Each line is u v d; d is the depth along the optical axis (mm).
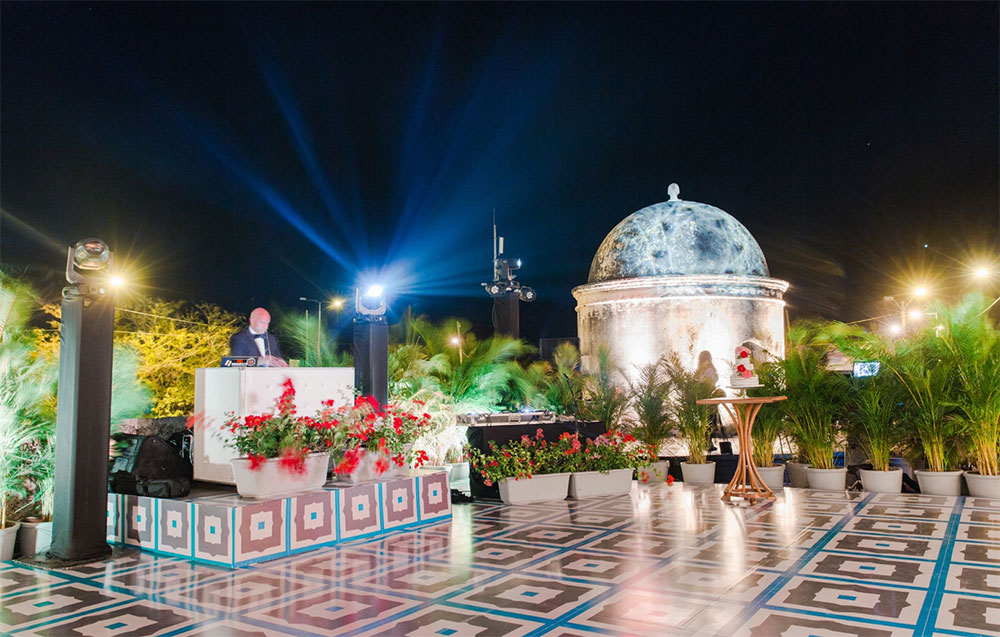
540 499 9109
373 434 7195
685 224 15594
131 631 4359
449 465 10852
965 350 9039
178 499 6348
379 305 8695
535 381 13570
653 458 11016
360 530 6793
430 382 12086
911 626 4156
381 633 4211
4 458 6504
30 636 4320
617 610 4547
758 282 15164
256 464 6168
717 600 4719
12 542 6270
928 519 7414
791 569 5488
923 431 9469
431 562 5883
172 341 25609
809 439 10336
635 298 15117
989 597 4684
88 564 5973
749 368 8891
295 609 4699
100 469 6242
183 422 8438
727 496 8930
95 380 6250
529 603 4723
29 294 7328
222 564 5863
